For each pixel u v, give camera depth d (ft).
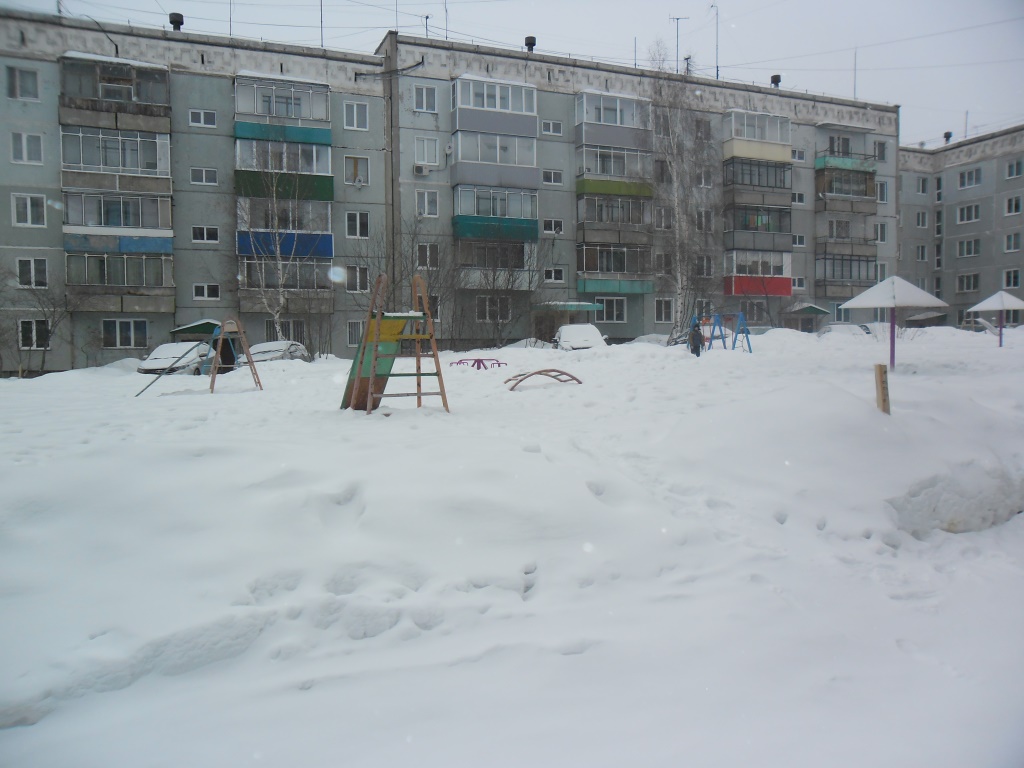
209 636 11.30
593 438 23.31
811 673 11.34
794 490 18.37
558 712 9.96
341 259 118.83
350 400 31.53
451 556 13.99
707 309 129.90
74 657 10.67
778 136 145.69
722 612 13.01
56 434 25.04
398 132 121.39
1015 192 174.70
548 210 132.16
